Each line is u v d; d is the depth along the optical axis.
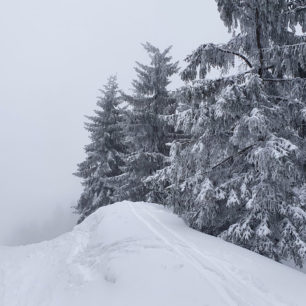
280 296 5.43
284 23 9.58
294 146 7.64
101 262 7.32
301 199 9.06
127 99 19.33
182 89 9.14
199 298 5.01
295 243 8.09
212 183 9.27
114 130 24.89
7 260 10.31
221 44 9.51
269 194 8.51
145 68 20.16
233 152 9.77
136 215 11.13
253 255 7.53
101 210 13.78
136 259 6.59
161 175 10.41
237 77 9.09
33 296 6.98
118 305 5.15
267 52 9.20
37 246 11.91
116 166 24.73
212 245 7.91
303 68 9.38
